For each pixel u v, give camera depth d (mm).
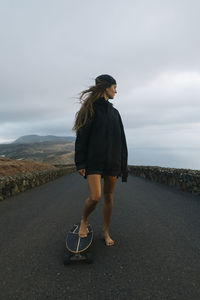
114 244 2115
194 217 3023
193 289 1323
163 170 7629
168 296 1258
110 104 2021
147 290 1327
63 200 4789
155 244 2088
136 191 5824
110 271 1587
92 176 1818
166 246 2029
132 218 3088
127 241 2191
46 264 1730
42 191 6430
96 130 1860
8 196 5352
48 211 3705
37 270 1630
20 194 5863
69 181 9844
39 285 1420
